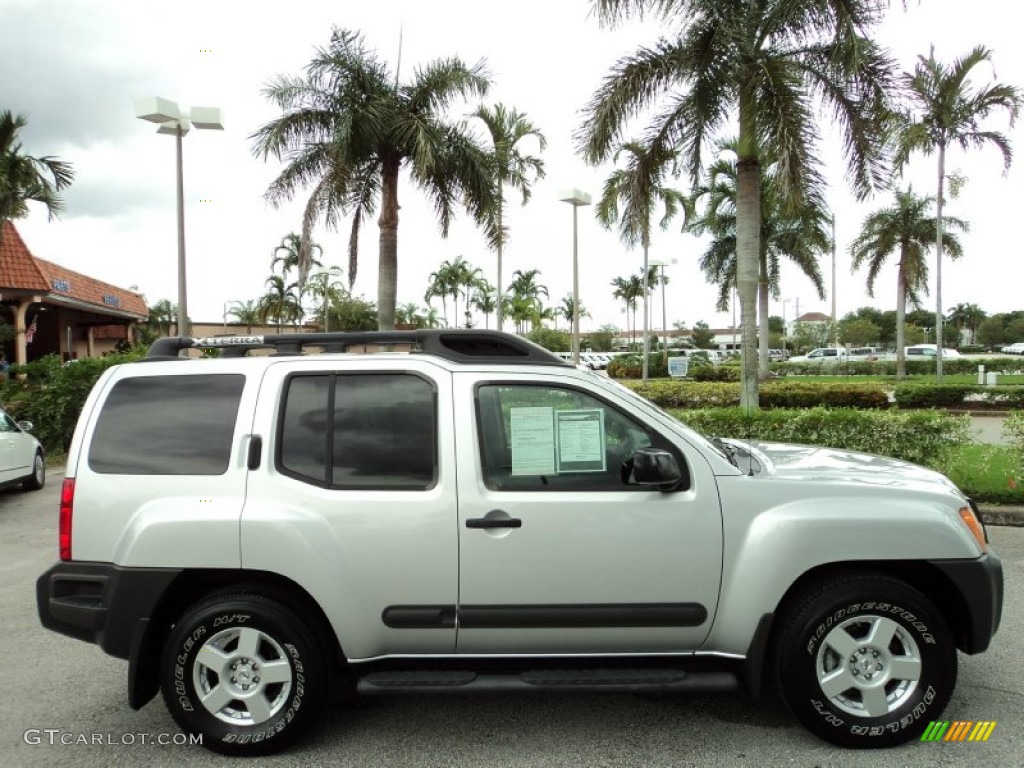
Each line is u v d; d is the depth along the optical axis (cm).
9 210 2011
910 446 944
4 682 440
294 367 366
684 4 1193
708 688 340
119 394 369
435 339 373
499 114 2053
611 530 342
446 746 353
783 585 339
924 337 7731
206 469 353
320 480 351
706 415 1057
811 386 2197
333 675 362
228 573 350
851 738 340
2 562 719
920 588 374
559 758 341
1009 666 430
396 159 1582
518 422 355
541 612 342
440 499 343
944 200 2817
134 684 345
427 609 343
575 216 2016
